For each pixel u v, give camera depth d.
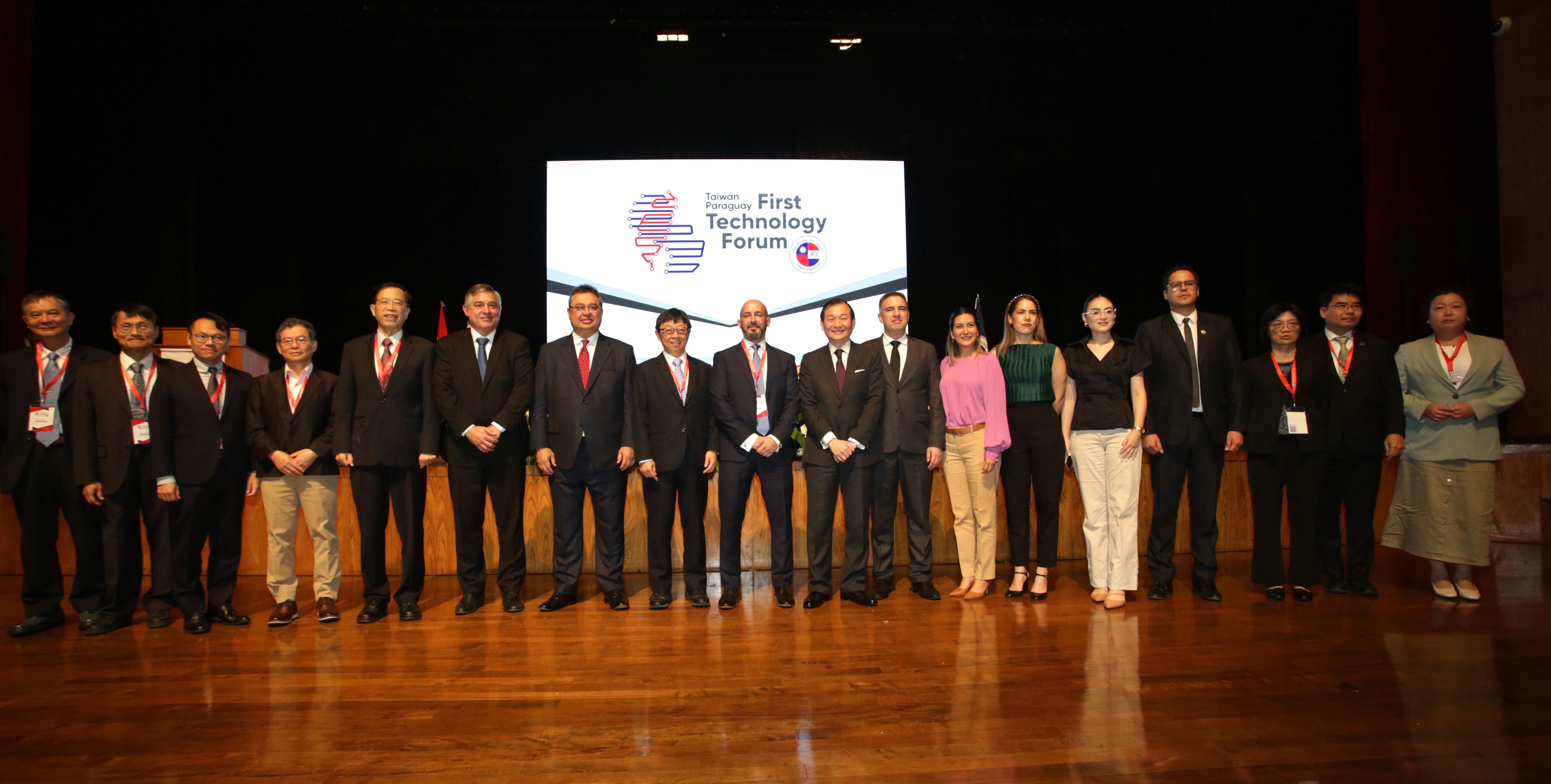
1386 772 1.57
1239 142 6.18
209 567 3.02
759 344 3.25
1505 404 2.95
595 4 6.34
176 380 2.96
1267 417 3.19
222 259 6.09
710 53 6.64
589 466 3.20
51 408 2.94
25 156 5.06
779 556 3.21
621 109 6.90
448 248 7.36
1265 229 6.02
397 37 6.43
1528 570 3.66
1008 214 7.70
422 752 1.71
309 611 3.24
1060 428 3.25
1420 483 3.12
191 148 5.74
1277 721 1.83
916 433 3.24
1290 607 3.01
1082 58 6.90
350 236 7.24
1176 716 1.87
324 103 6.62
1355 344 3.20
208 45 5.88
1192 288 3.17
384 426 3.02
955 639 2.59
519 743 1.75
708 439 3.25
